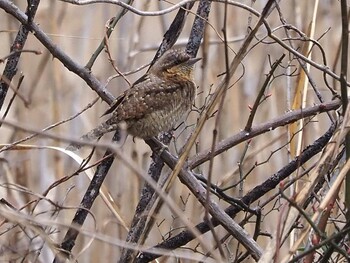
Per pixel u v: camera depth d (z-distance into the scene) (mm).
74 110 10141
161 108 6754
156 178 7113
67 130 10000
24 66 10375
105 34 6910
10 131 9648
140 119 6676
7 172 8375
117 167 9055
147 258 6996
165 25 9180
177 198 8844
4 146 7215
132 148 8719
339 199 7301
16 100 9789
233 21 10305
